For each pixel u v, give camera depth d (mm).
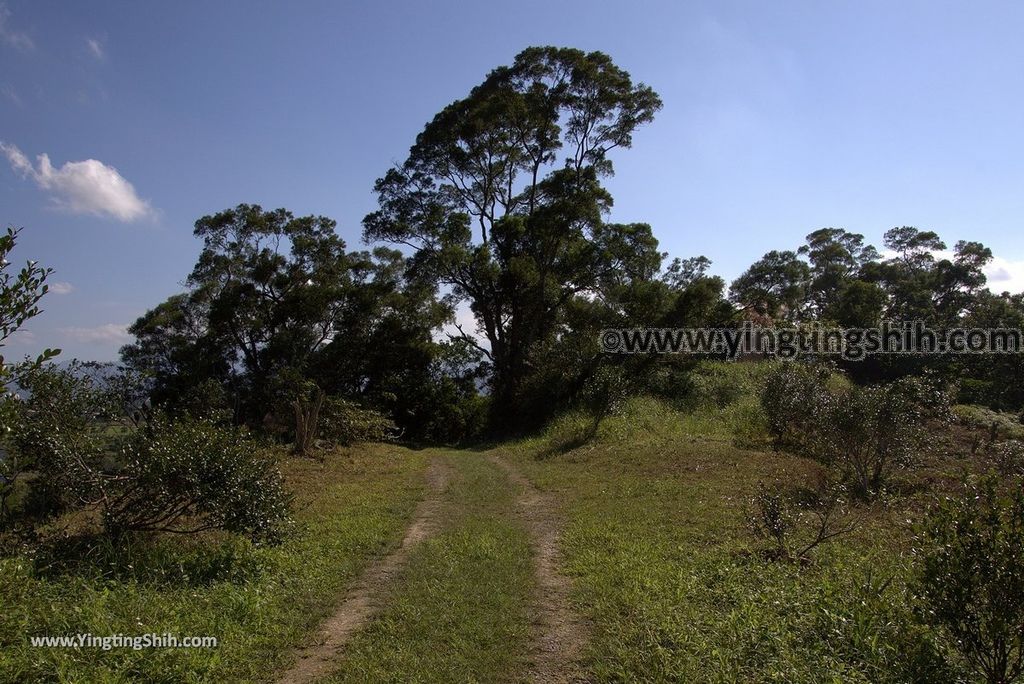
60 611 4453
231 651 4395
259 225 28359
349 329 29641
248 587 5699
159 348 28234
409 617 5199
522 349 27578
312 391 20812
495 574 6340
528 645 4645
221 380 27547
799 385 14312
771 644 4250
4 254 4090
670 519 8516
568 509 9617
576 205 25297
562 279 28156
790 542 6949
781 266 32438
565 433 18781
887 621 4309
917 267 44562
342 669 4293
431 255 28344
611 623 4898
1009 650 3584
